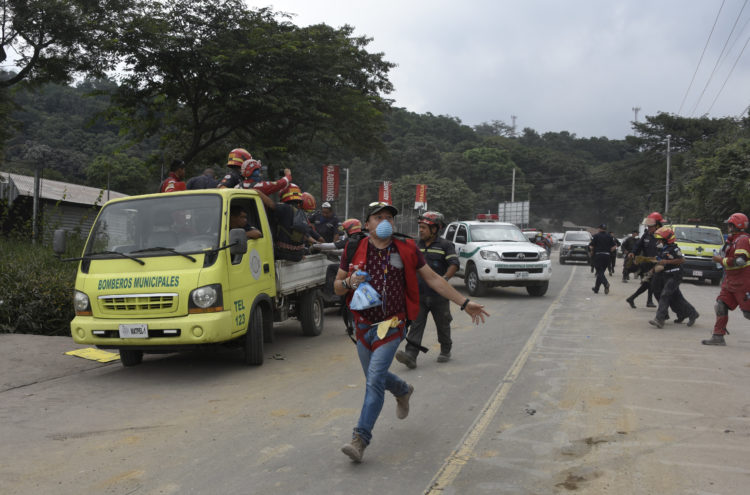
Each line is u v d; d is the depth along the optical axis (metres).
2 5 17.08
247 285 6.82
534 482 3.64
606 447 4.22
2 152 21.70
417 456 4.09
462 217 76.56
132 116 20.81
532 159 101.88
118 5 18.09
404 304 4.12
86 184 53.47
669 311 12.03
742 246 7.87
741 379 6.23
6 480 3.70
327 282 9.28
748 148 32.50
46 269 9.64
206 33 18.55
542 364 7.02
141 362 7.35
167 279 6.21
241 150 8.09
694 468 3.83
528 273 14.47
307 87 19.14
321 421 4.88
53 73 19.14
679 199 47.88
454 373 6.62
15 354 7.36
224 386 6.09
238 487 3.59
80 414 5.14
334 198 27.00
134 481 3.68
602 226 15.62
